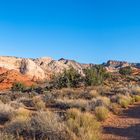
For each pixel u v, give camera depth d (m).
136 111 18.33
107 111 16.86
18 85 53.25
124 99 22.05
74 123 11.47
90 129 11.05
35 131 10.80
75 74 43.62
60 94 29.59
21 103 22.03
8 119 15.23
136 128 13.38
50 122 11.16
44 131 10.62
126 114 17.36
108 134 12.26
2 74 98.25
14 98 29.52
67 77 42.94
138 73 92.12
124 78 66.25
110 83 52.19
